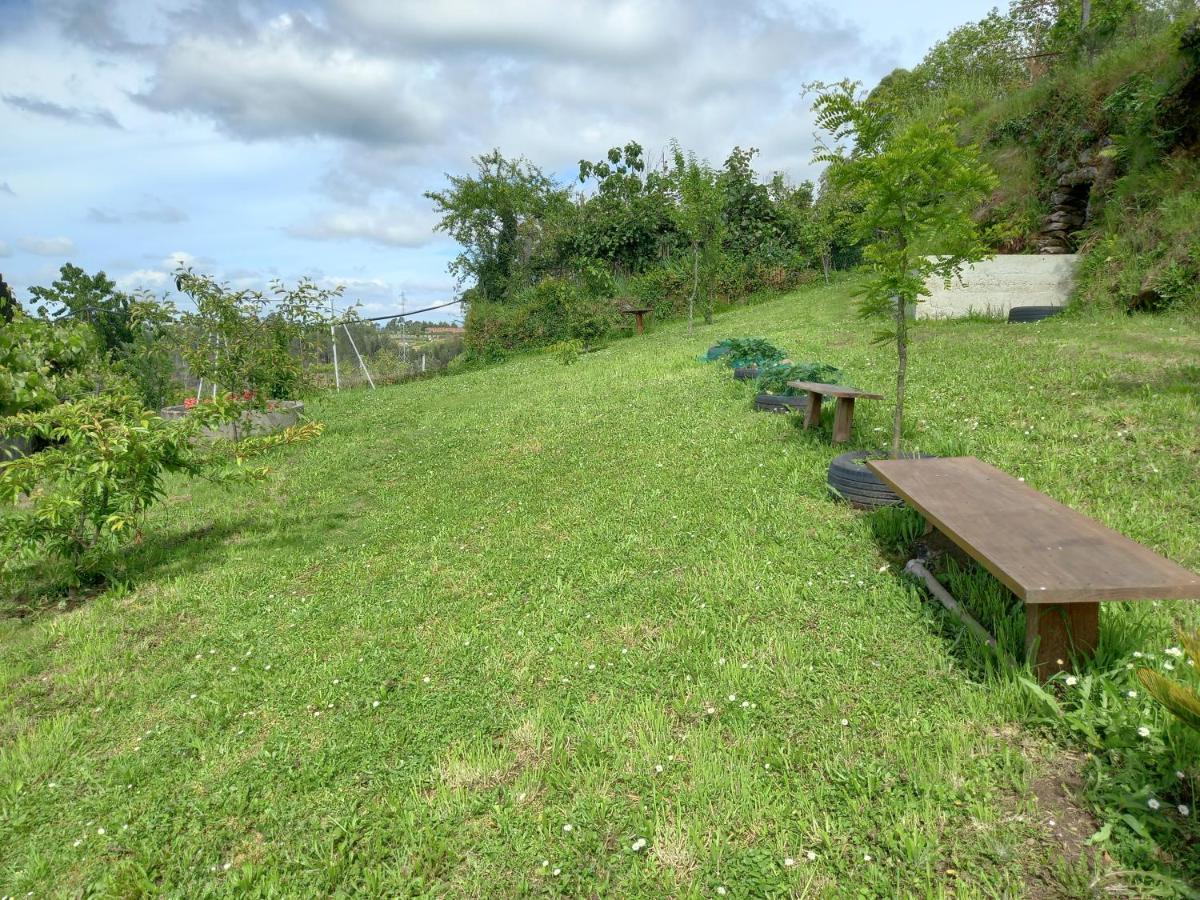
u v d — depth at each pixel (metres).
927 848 2.25
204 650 4.24
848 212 5.64
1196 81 11.20
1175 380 6.74
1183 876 2.05
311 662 3.95
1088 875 2.10
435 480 7.70
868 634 3.54
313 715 3.44
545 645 3.85
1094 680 2.78
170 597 5.08
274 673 3.88
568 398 11.71
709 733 2.93
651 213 28.20
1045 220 13.88
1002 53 24.05
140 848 2.66
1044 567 2.77
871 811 2.44
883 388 8.21
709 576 4.43
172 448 5.55
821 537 4.75
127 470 5.30
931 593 3.84
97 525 5.19
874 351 10.80
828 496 5.46
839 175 5.20
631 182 29.47
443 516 6.38
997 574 2.80
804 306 20.56
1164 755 2.43
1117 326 9.88
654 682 3.37
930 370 8.77
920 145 4.83
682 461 6.97
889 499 5.06
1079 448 5.45
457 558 5.31
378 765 3.00
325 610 4.62
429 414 12.30
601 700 3.30
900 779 2.57
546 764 2.88
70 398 7.27
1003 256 13.09
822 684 3.19
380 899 2.33
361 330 27.66
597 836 2.47
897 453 5.34
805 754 2.75
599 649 3.73
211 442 6.21
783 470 6.20
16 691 3.94
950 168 4.83
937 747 2.68
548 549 5.24
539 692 3.43
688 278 23.78
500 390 14.28
